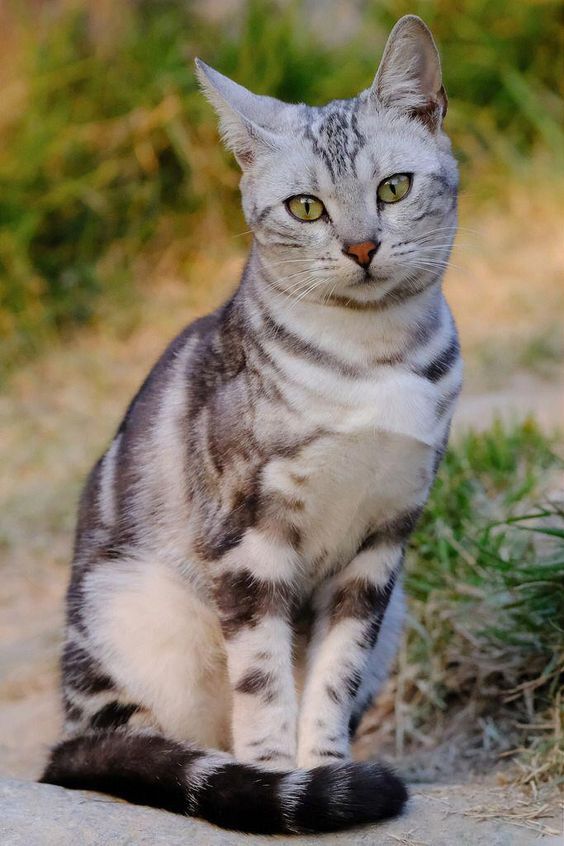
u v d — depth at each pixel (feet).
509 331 29.58
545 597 16.90
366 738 18.06
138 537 15.69
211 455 14.53
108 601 15.58
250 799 12.94
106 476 16.51
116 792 14.02
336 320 13.94
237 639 14.48
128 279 34.68
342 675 14.82
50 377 32.01
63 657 16.19
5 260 33.81
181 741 14.37
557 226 34.68
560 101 37.76
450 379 14.43
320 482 14.05
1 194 34.24
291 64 36.11
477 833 13.14
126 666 15.35
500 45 37.99
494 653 17.48
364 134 14.21
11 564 24.97
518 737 16.69
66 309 33.91
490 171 36.78
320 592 15.42
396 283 13.98
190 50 36.63
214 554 14.53
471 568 18.66
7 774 17.39
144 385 16.66
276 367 13.93
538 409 25.00
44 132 34.60
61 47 35.91
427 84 14.70
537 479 20.72
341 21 39.24
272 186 14.25
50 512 26.32
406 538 15.10
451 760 16.78
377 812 13.04
